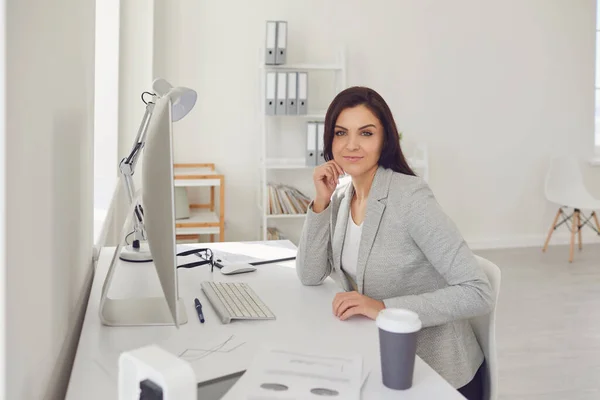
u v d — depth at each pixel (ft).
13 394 3.15
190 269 7.28
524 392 10.14
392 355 4.09
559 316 13.57
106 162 12.93
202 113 17.02
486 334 5.92
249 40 17.06
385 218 5.85
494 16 18.58
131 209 5.74
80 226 6.35
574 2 19.10
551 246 19.63
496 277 5.83
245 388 3.97
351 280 6.48
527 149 19.30
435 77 18.37
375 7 17.72
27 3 3.36
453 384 5.59
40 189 3.89
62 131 4.91
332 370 4.28
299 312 5.74
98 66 12.82
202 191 17.13
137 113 15.03
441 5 18.16
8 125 2.94
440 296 5.44
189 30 16.69
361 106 5.88
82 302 6.59
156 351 2.93
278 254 7.97
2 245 2.92
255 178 17.52
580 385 10.42
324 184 6.45
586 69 19.40
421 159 18.34
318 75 17.49
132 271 7.09
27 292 3.49
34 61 3.61
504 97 18.94
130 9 14.76
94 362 4.56
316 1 17.35
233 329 5.27
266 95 15.74
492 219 19.33
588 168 19.76
